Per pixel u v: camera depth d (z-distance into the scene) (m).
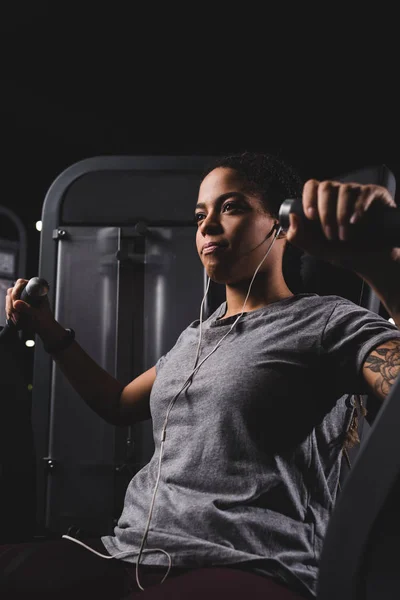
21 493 1.10
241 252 0.96
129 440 1.81
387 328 0.77
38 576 0.76
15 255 3.73
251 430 0.79
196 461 0.80
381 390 0.71
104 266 1.88
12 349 1.17
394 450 0.45
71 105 5.88
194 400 0.84
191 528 0.74
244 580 0.64
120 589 0.76
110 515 1.79
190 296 1.84
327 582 0.48
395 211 0.49
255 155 1.04
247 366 0.83
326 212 0.50
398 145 6.02
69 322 1.86
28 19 4.90
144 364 1.83
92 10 4.80
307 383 0.82
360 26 4.95
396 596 0.47
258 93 5.82
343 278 1.21
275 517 0.75
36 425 1.83
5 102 5.72
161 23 4.97
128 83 5.69
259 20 4.93
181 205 1.89
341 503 0.48
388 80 5.53
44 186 6.54
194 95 5.85
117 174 1.92
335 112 5.97
